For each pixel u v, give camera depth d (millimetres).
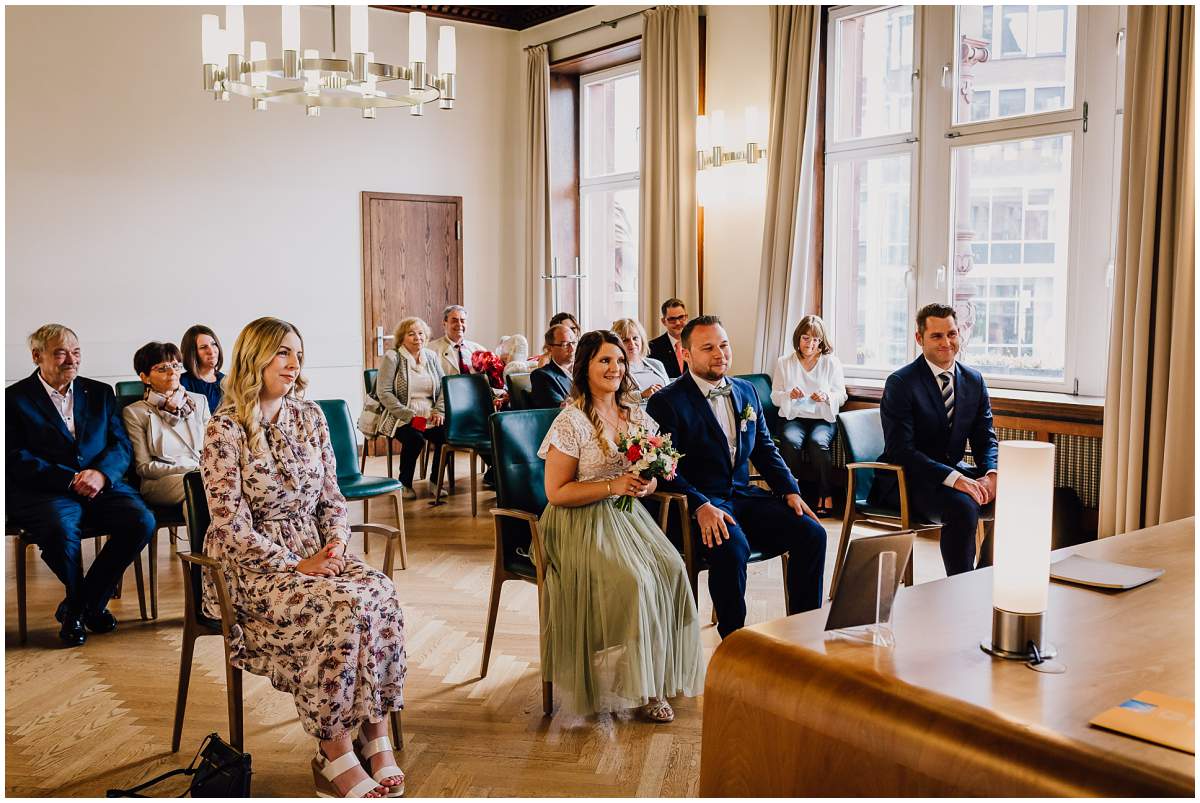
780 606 4012
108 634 3736
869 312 6113
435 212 8211
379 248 7949
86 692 3156
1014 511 1596
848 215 6172
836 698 1534
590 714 2971
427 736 2812
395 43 7871
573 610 2889
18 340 6543
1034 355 5270
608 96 8062
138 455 4070
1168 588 1999
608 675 2904
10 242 6500
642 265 7152
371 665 2498
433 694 3123
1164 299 4203
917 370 3924
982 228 5441
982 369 5516
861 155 5992
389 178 7961
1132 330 4328
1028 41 5160
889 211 5938
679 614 2977
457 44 8180
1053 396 5035
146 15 6883
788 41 5984
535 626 3791
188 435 4199
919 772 1416
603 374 3035
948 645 1670
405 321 6289
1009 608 1609
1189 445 4141
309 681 2461
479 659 3434
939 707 1438
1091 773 1267
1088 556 2262
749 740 1656
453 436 5855
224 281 7301
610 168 8109
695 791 2484
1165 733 1316
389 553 2805
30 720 2938
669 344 5996
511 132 8531
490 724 2896
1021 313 5312
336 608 2496
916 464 3773
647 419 3215
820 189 6203
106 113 6781
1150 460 4273
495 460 3205
